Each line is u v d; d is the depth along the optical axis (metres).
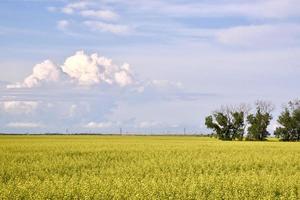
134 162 31.69
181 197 16.61
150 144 58.28
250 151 43.91
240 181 19.45
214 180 20.02
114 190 17.17
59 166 28.56
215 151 43.41
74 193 17.00
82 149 43.91
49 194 16.70
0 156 35.22
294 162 31.42
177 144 59.97
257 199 16.64
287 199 16.67
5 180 22.73
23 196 16.66
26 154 37.03
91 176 22.34
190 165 28.95
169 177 21.94
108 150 42.84
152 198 16.16
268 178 20.59
